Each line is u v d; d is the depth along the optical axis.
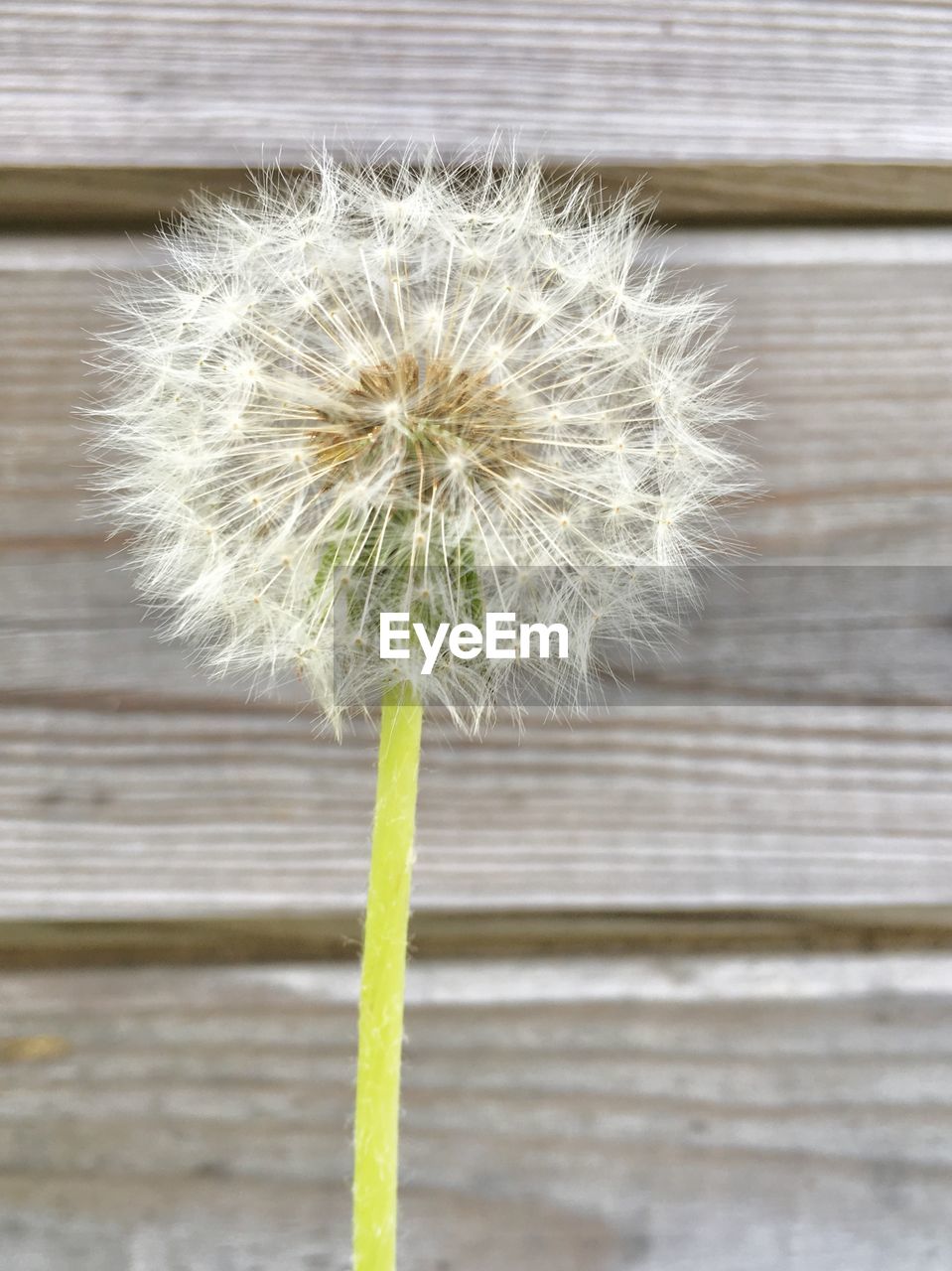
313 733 0.12
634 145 0.12
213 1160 0.11
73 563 0.12
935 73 0.12
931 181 0.12
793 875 0.12
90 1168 0.11
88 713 0.12
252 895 0.11
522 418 0.10
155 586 0.11
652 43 0.12
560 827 0.12
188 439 0.10
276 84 0.12
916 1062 0.12
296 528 0.10
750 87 0.12
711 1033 0.12
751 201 0.12
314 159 0.11
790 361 0.12
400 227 0.10
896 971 0.12
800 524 0.12
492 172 0.12
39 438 0.12
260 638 0.10
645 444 0.10
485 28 0.12
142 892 0.11
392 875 0.09
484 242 0.10
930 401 0.12
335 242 0.10
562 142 0.12
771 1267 0.11
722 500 0.12
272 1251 0.11
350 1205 0.11
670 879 0.12
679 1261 0.11
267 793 0.12
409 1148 0.11
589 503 0.10
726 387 0.12
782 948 0.12
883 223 0.12
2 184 0.12
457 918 0.12
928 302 0.12
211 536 0.10
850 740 0.12
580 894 0.12
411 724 0.09
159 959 0.12
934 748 0.12
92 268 0.12
